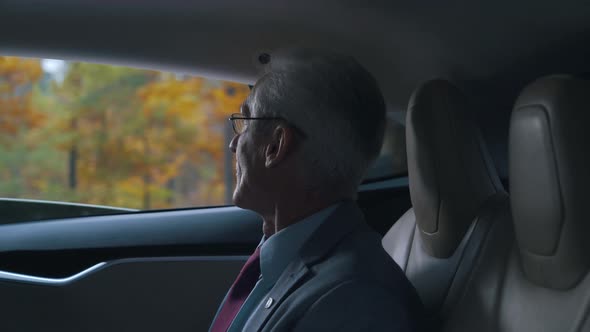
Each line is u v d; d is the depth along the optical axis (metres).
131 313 1.90
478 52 1.51
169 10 1.53
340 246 1.07
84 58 1.76
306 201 1.12
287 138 1.10
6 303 1.87
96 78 8.78
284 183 1.12
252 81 1.81
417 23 1.47
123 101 8.91
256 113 1.14
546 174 0.86
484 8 1.34
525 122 0.89
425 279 1.21
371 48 1.62
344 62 1.11
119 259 1.95
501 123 1.66
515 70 1.53
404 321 0.97
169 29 1.60
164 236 1.97
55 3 1.52
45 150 9.33
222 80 1.86
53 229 2.03
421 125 1.17
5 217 2.09
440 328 1.09
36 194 9.53
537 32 1.38
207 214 2.01
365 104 1.09
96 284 1.90
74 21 1.58
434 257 1.21
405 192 1.95
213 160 8.97
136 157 9.16
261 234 1.94
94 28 1.61
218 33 1.61
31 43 1.67
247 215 1.97
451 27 1.45
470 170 1.16
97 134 9.17
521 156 0.91
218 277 1.91
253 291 1.12
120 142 9.14
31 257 2.00
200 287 1.91
